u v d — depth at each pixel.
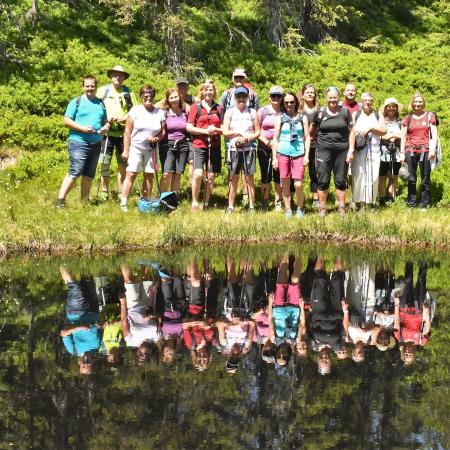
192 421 4.18
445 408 4.34
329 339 5.93
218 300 7.34
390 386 4.74
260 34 24.22
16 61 17.39
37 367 5.10
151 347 5.62
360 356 5.44
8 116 15.20
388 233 10.62
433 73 23.36
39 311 6.72
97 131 10.95
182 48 20.55
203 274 8.54
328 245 10.51
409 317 6.71
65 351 5.49
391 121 12.16
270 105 11.62
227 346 5.68
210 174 11.70
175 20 19.84
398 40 27.33
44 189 12.38
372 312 6.89
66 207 11.10
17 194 11.85
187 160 11.63
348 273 8.70
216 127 11.41
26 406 4.36
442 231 10.68
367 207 11.92
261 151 11.87
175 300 7.29
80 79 17.62
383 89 21.67
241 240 10.57
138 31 21.28
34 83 16.81
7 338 5.82
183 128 11.46
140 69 19.02
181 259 9.37
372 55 24.11
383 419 4.19
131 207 11.50
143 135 11.08
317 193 12.23
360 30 27.20
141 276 8.34
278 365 5.19
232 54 21.80
